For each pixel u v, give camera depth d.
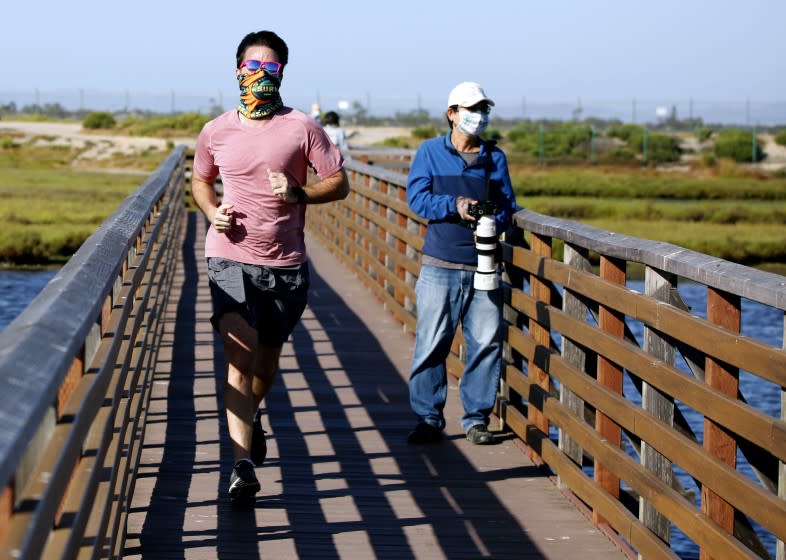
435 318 8.72
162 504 7.27
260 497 7.50
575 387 7.39
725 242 45.78
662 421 5.94
